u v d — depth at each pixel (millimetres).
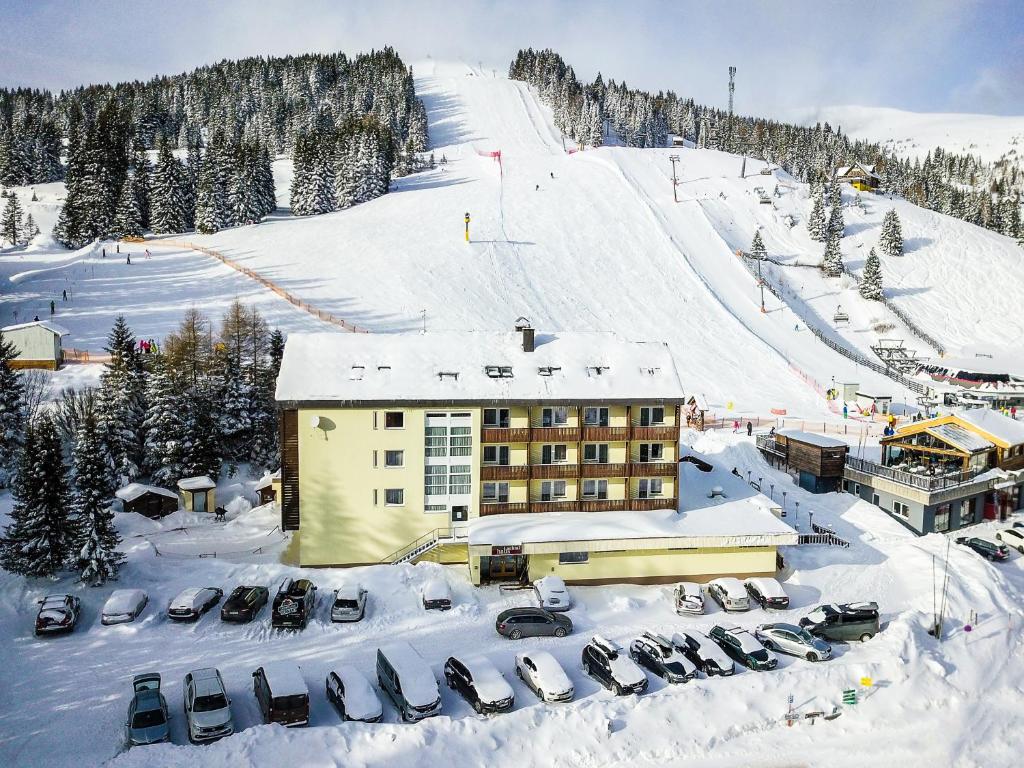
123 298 106750
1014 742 32344
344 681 31984
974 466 58844
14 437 61312
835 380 107062
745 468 66312
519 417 47969
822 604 43156
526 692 33531
